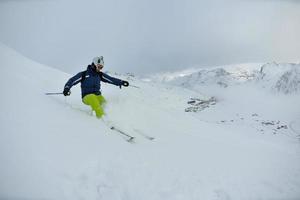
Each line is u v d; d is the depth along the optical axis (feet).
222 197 22.03
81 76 30.71
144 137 29.50
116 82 32.48
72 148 21.62
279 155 31.86
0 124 20.59
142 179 21.68
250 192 22.97
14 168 17.69
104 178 20.40
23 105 24.73
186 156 26.55
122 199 19.71
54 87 36.78
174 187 21.84
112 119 31.53
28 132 21.07
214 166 25.62
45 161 19.26
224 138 38.78
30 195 16.76
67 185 18.57
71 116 27.07
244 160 28.17
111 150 23.41
